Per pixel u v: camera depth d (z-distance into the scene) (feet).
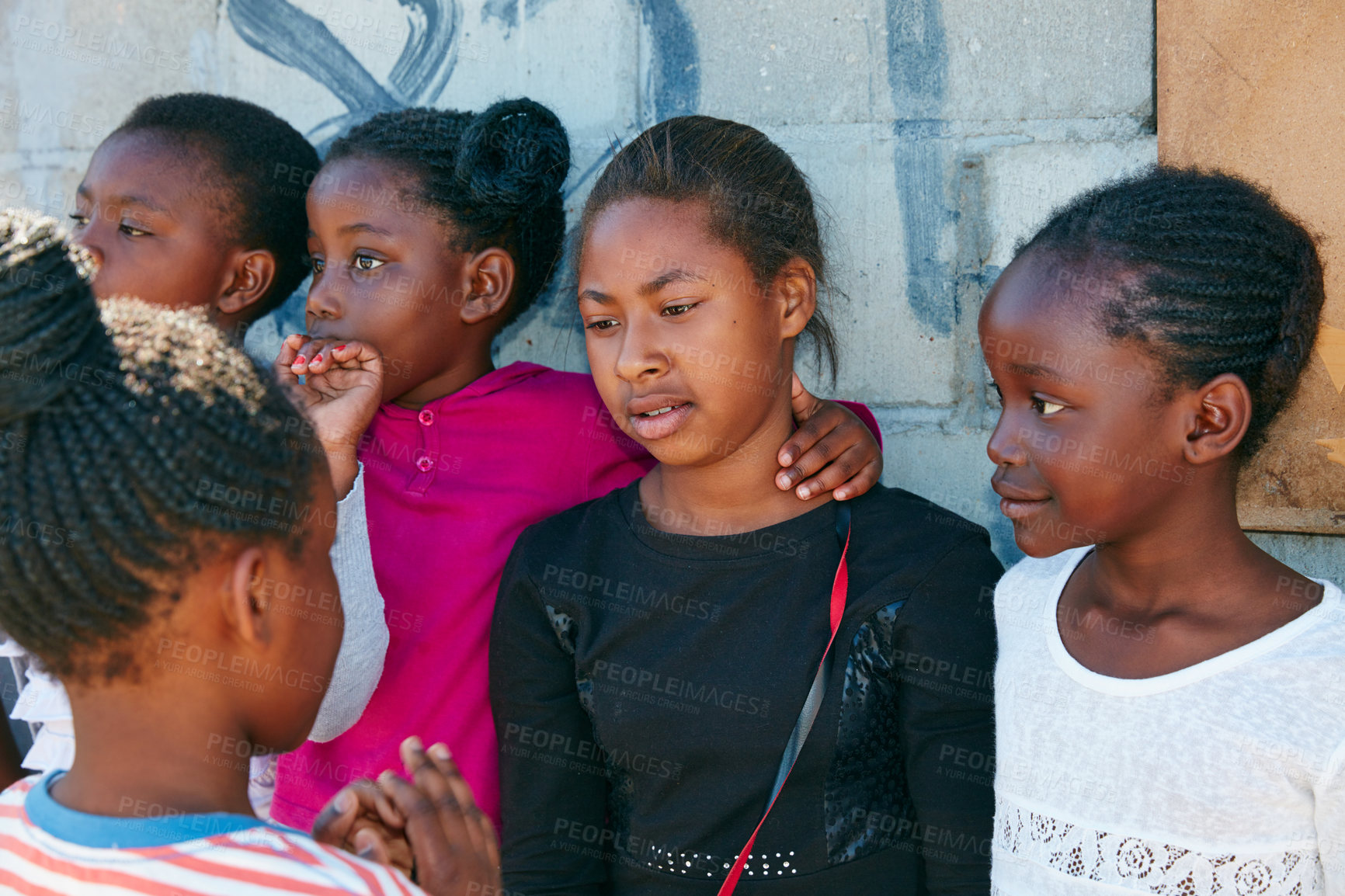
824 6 5.80
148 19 7.02
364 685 4.58
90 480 2.41
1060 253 3.41
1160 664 3.45
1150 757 3.39
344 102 6.73
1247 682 3.27
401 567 5.06
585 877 4.35
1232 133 5.00
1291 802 3.18
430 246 5.11
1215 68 5.01
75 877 2.33
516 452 5.25
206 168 5.55
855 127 5.81
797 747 4.05
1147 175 3.65
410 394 5.42
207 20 6.93
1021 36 5.52
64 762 4.80
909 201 5.74
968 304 5.69
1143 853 3.37
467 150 5.04
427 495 5.16
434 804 2.78
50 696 4.83
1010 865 3.71
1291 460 4.97
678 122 4.55
